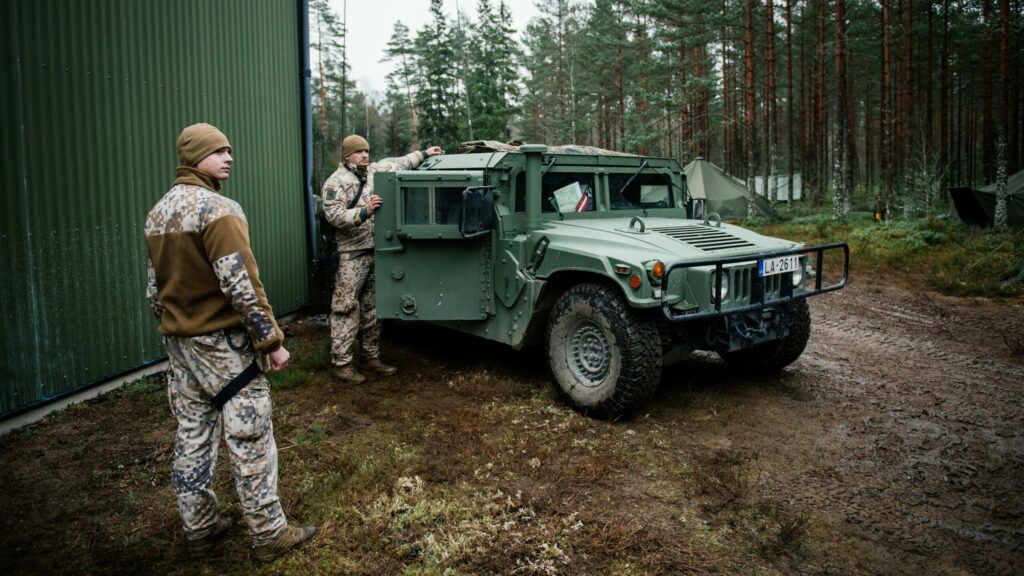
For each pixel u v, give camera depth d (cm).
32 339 392
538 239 424
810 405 430
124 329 460
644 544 263
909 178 1983
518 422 394
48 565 252
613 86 2895
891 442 371
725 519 286
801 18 2481
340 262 462
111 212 446
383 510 287
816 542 269
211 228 223
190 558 256
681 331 407
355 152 461
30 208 389
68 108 413
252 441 244
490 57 2558
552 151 465
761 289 391
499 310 447
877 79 2831
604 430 382
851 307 772
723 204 1892
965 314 725
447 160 506
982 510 296
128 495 306
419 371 499
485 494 304
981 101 3328
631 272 364
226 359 234
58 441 367
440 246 443
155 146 486
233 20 579
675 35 2244
